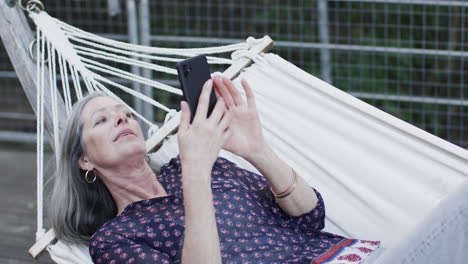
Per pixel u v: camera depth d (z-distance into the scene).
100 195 2.23
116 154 2.14
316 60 4.70
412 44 4.58
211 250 1.82
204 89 1.86
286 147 2.46
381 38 4.67
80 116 2.19
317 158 2.41
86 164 2.21
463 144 4.32
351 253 2.04
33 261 3.22
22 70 2.55
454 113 4.51
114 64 4.52
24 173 4.31
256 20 4.82
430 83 4.57
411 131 2.30
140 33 4.05
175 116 2.48
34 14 2.60
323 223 2.21
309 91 2.46
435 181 2.26
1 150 4.68
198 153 1.83
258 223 2.11
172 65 4.56
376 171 2.33
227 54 4.54
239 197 2.15
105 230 2.10
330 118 2.42
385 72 4.27
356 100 2.40
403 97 4.10
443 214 1.92
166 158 2.44
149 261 2.00
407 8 4.57
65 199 2.22
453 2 3.93
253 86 2.54
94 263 2.09
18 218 3.70
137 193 2.21
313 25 4.82
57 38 2.55
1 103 5.09
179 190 2.23
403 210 2.28
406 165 2.30
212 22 4.97
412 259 1.89
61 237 2.23
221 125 1.88
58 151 2.37
